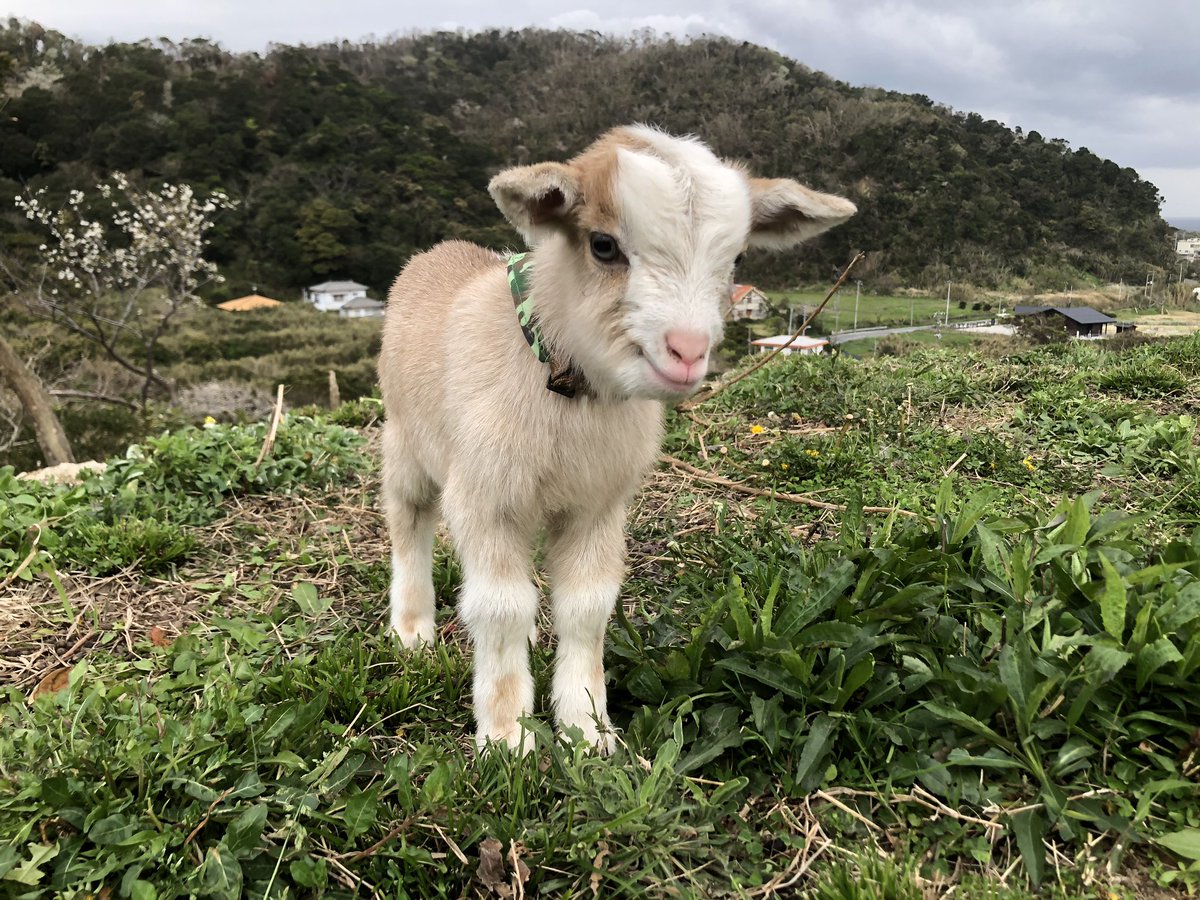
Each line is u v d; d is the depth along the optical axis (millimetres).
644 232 510
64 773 535
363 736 616
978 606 656
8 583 879
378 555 988
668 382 509
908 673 619
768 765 594
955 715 561
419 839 536
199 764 551
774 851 539
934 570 703
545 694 695
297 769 570
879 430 1270
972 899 481
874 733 582
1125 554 687
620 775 540
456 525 627
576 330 557
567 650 651
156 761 544
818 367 1602
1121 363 1624
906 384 1473
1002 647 610
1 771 547
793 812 556
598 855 504
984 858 513
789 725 600
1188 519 896
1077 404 1338
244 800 540
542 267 594
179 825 514
